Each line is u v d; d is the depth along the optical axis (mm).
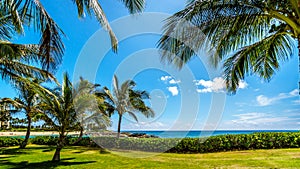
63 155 9312
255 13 4258
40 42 4352
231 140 9859
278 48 5402
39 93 7578
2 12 4594
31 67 6801
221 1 4227
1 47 4379
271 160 6832
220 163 6723
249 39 4906
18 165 7102
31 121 13008
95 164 7078
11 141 15133
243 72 5578
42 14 3908
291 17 4066
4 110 12422
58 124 8297
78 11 4039
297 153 8023
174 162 7145
